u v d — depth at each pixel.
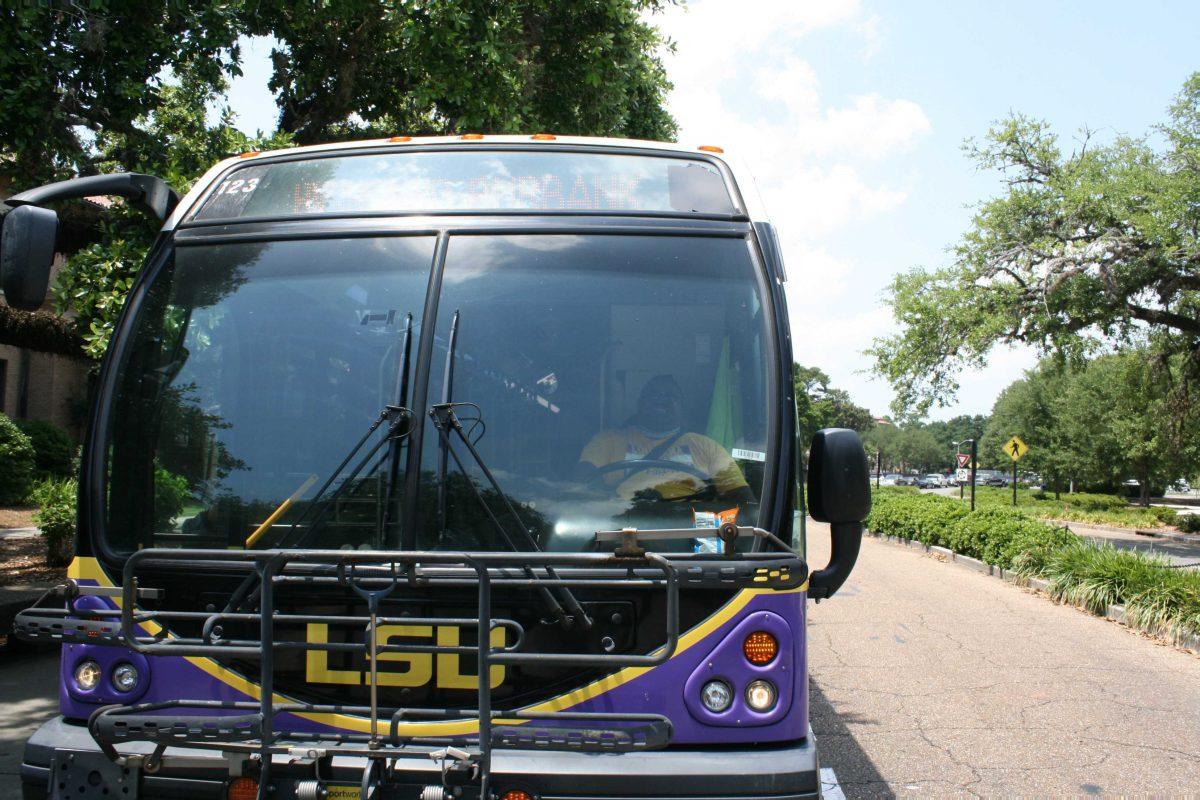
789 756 3.20
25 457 21.72
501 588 3.31
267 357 3.73
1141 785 5.68
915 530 23.52
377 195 4.04
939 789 5.57
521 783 3.05
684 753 3.17
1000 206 26.77
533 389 3.61
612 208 3.98
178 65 11.20
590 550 3.43
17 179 10.73
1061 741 6.56
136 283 3.92
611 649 3.27
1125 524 39.94
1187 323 26.91
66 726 3.45
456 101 13.09
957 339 26.77
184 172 11.00
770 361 3.66
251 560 3.11
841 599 13.28
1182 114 26.03
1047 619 11.88
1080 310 25.92
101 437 3.67
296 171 4.20
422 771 3.04
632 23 15.75
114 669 3.45
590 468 3.54
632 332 3.70
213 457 3.64
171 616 3.12
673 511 3.49
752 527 3.37
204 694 3.39
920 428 152.25
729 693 3.26
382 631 3.31
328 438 3.60
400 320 3.71
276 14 13.43
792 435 3.59
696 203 4.04
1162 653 9.83
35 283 3.70
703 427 3.61
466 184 4.07
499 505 3.46
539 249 3.81
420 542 3.42
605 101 15.97
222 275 3.90
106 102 10.80
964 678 8.46
